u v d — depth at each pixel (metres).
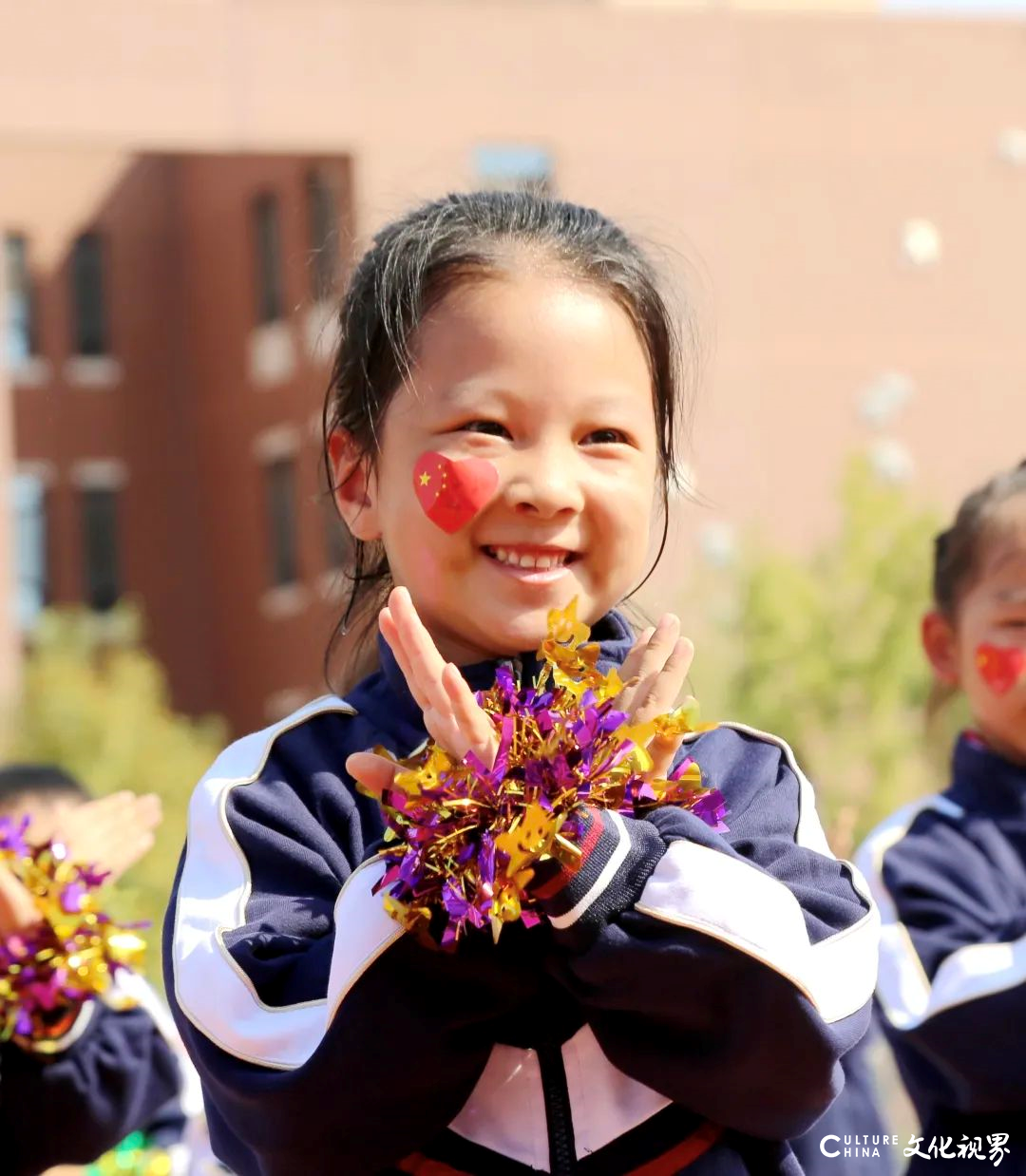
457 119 23.58
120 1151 4.86
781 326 25.19
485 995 2.29
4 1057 3.89
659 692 2.36
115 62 22.58
